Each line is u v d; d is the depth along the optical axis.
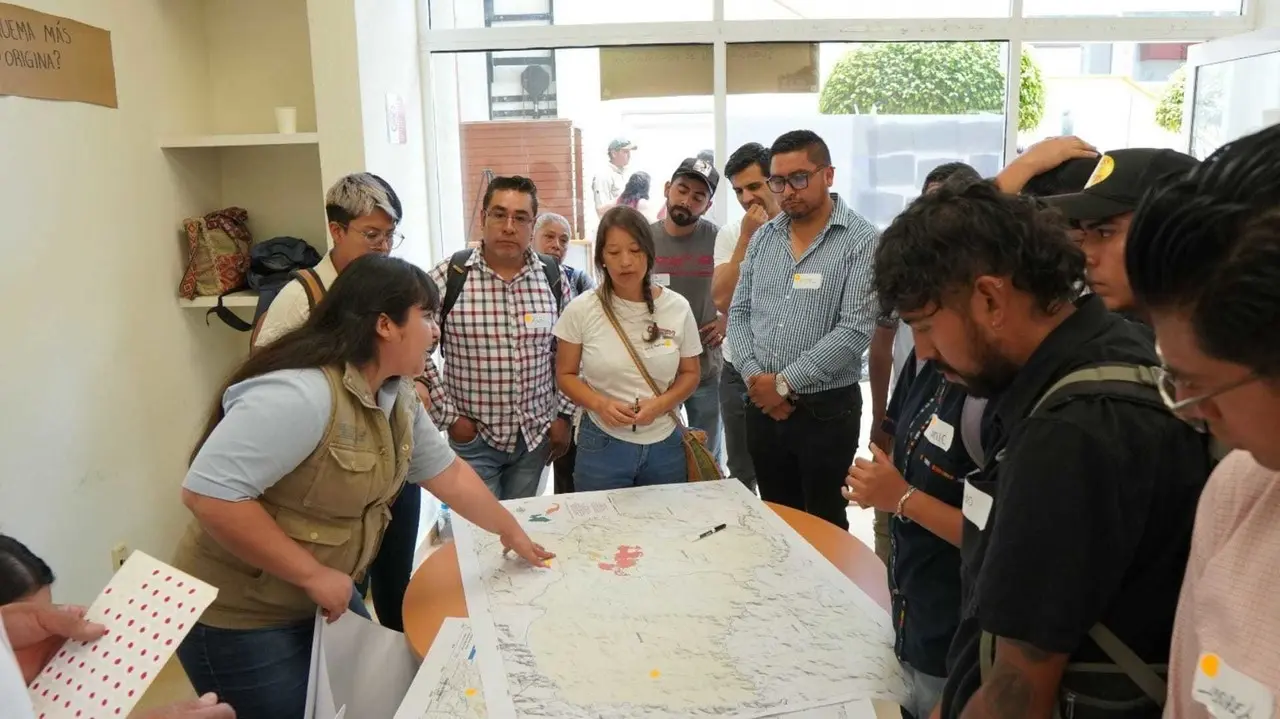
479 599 1.47
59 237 2.29
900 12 3.48
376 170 3.02
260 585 1.42
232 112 3.13
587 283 3.07
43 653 1.08
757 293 2.55
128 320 2.59
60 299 2.29
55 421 2.28
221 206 3.14
